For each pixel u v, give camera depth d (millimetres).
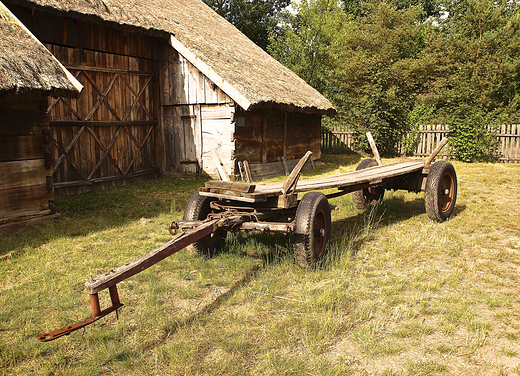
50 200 7027
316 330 3342
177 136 12438
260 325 3471
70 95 6324
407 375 2785
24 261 5008
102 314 2693
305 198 4625
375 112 18516
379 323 3473
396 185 7324
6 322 3570
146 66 11820
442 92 23703
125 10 10703
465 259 5047
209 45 12484
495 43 24625
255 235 5812
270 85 12664
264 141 12656
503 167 14180
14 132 6387
